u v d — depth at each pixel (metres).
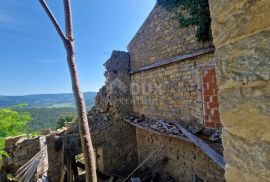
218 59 1.14
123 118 10.45
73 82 4.04
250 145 0.94
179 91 7.41
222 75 1.11
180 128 6.74
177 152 7.54
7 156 6.29
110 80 10.23
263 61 0.86
